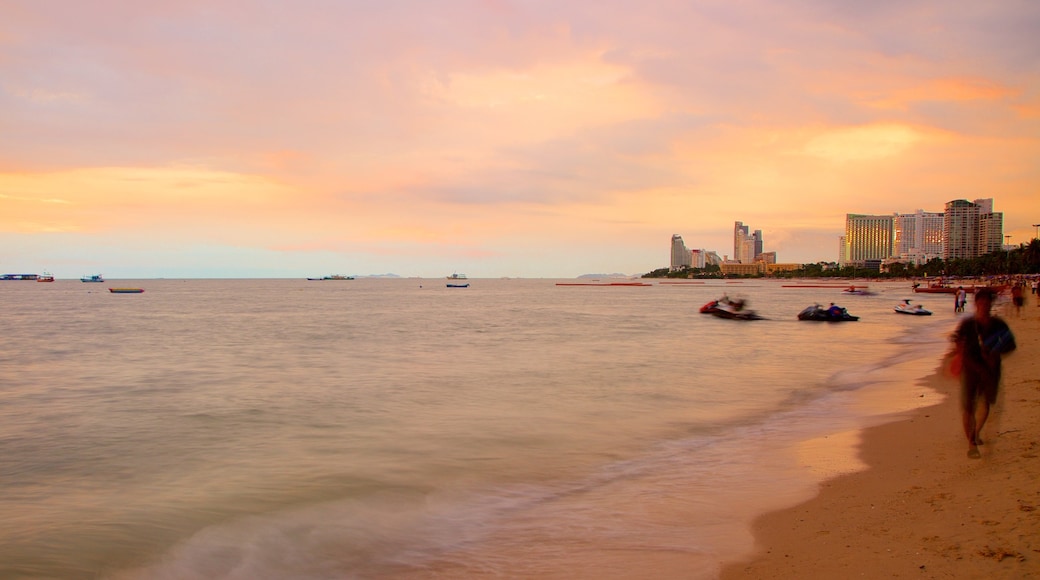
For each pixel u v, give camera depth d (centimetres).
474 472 1113
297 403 1812
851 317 5653
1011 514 717
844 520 786
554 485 1033
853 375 2288
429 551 778
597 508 909
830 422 1454
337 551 789
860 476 987
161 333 4681
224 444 1346
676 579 655
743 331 4678
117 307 9369
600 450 1252
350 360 2909
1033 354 2373
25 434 1453
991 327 984
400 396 1909
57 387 2158
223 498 995
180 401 1864
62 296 14762
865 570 620
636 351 3262
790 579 623
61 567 762
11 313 7700
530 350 3338
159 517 918
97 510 950
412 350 3369
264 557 778
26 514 936
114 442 1374
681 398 1836
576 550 757
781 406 1692
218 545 816
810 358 2891
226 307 9394
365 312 7938
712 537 773
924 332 4456
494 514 902
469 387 2072
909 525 733
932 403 1616
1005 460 952
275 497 998
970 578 574
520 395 1908
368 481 1071
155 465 1190
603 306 9744
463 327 5241
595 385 2097
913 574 596
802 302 10562
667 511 881
